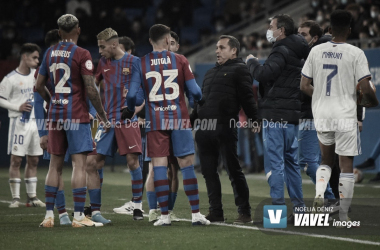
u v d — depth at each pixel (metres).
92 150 22.86
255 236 20.03
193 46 68.88
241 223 23.27
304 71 21.69
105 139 25.33
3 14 76.00
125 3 80.56
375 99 20.98
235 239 19.48
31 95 31.77
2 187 41.91
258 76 22.98
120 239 19.59
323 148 21.75
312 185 40.06
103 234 20.62
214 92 23.75
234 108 23.62
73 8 74.88
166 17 75.00
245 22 68.25
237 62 23.89
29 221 24.75
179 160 22.86
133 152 25.02
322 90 21.31
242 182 23.52
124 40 28.27
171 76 22.50
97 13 74.88
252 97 23.67
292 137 23.73
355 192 35.41
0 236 20.34
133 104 22.56
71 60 22.23
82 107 22.56
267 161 23.42
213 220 23.91
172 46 26.06
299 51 23.55
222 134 23.36
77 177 22.62
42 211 28.56
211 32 74.94
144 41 73.12
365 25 48.47
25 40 72.94
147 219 25.23
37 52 31.77
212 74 24.12
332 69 21.09
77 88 22.47
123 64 25.39
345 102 21.05
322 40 25.38
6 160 62.94
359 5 50.94
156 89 22.47
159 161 22.75
